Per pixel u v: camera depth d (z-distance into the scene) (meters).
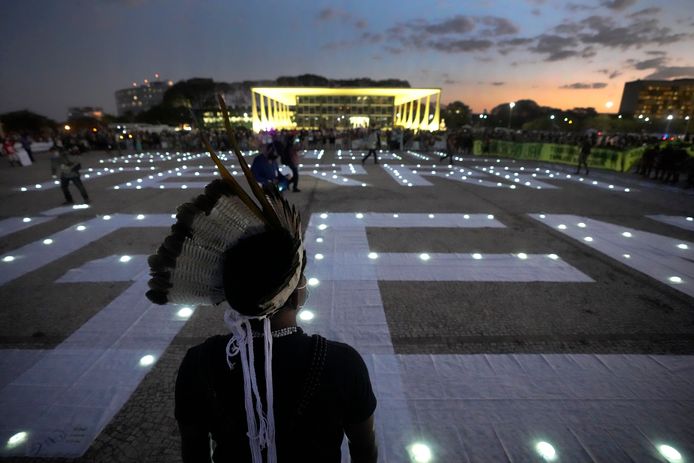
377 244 6.50
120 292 4.71
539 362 3.37
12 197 10.69
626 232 7.34
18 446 2.50
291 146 10.91
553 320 4.07
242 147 29.05
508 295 4.65
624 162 17.73
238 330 0.87
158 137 31.86
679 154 14.09
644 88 177.38
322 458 0.91
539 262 5.73
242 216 0.91
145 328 3.91
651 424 2.71
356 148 30.83
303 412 0.87
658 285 4.98
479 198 10.53
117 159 22.91
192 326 3.95
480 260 5.79
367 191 11.39
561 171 17.75
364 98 77.06
